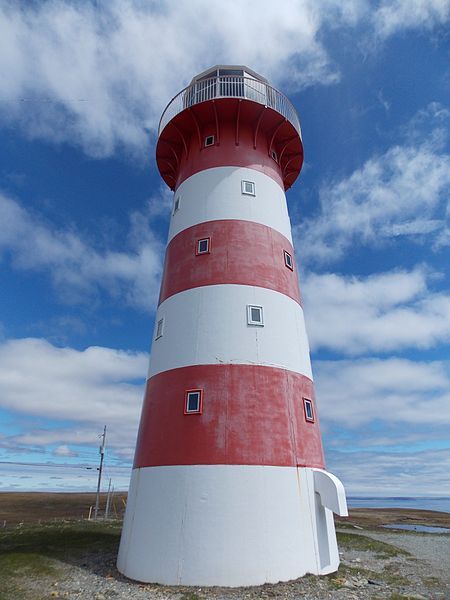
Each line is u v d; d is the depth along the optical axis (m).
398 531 38.31
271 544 13.51
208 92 21.25
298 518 14.34
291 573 13.48
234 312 16.89
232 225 18.77
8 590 13.45
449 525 55.25
